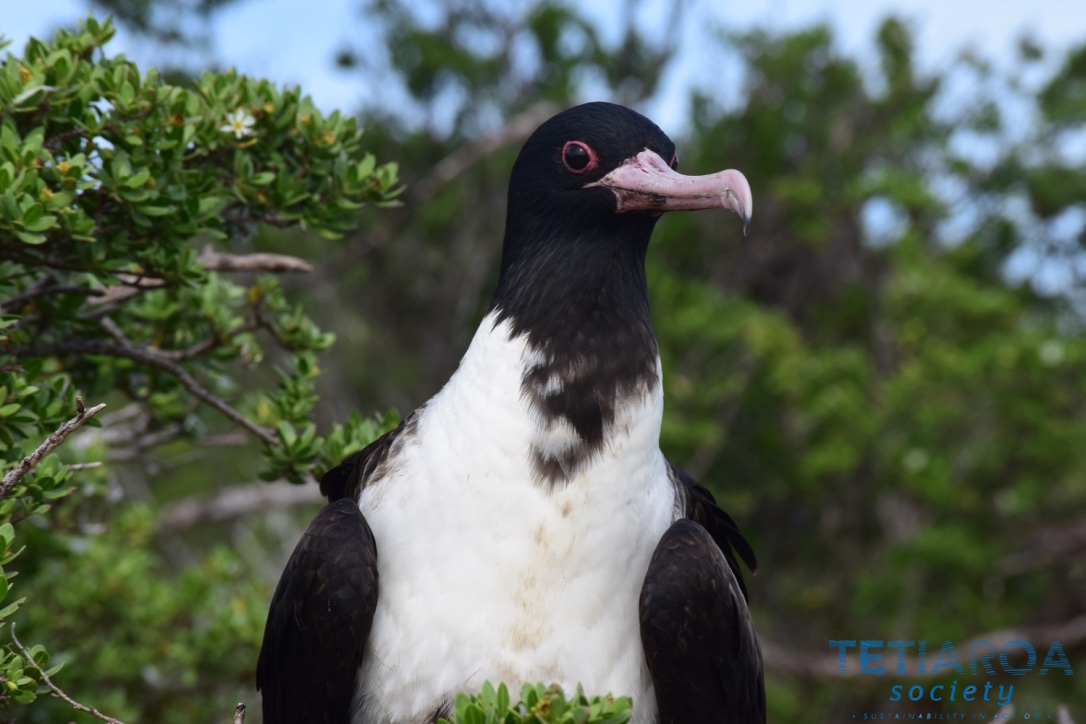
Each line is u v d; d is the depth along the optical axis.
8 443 7.43
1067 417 25.91
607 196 7.90
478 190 28.00
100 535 12.44
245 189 8.58
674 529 7.44
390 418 9.54
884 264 28.62
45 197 7.25
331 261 23.55
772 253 30.39
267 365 20.47
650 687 7.46
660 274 26.23
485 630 6.99
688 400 24.14
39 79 7.55
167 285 8.38
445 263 27.56
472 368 7.51
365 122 27.38
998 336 24.61
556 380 7.33
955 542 22.83
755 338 24.58
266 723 8.15
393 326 27.73
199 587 12.62
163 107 8.05
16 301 8.36
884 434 24.27
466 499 7.11
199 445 10.16
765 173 30.25
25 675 7.04
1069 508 26.19
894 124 29.66
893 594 23.56
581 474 7.12
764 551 27.45
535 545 7.02
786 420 26.12
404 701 7.15
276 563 21.38
